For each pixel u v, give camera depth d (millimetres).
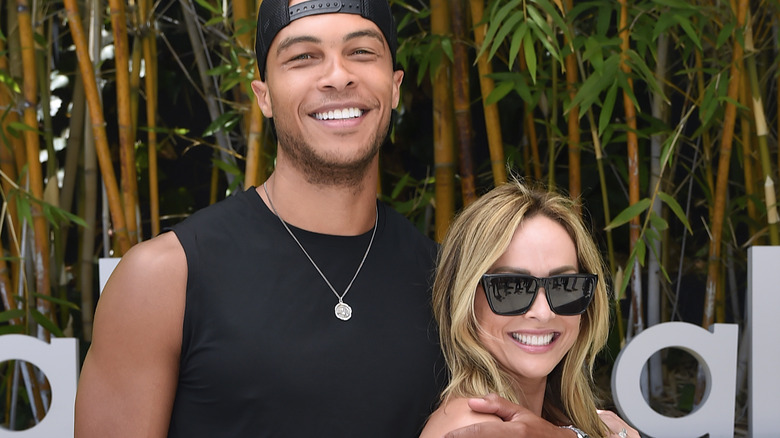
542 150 2938
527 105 2564
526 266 1343
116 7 2152
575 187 2359
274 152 2574
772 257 2096
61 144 2891
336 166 1239
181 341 1203
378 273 1312
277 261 1245
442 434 1242
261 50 1296
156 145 2730
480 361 1329
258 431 1192
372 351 1251
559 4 2014
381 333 1271
